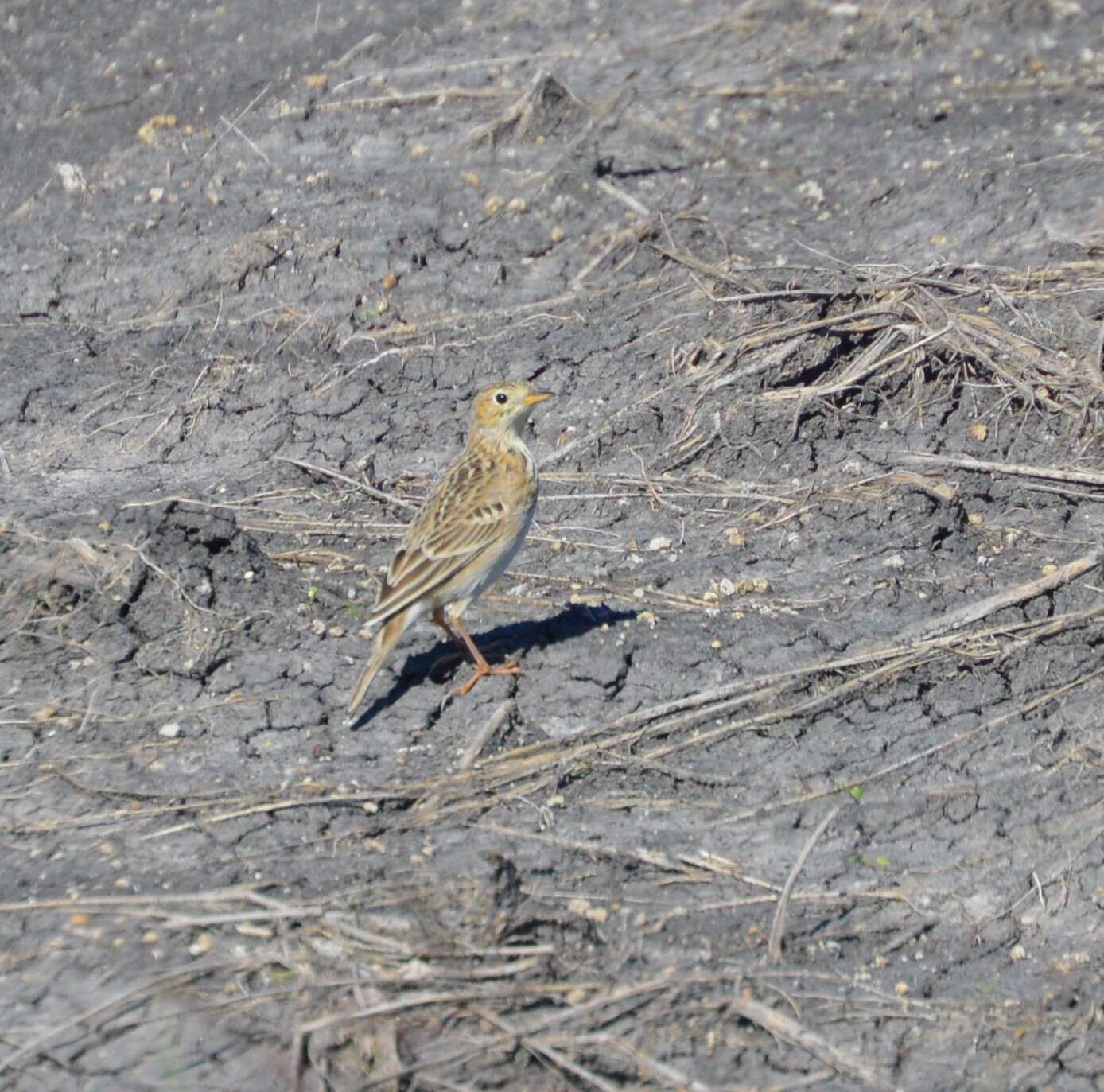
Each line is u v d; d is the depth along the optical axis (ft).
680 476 47.09
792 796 35.83
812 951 32.60
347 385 51.31
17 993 29.66
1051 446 48.03
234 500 46.11
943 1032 31.30
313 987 29.60
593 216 58.70
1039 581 41.34
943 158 62.80
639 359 51.13
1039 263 54.90
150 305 55.77
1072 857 34.96
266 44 73.77
